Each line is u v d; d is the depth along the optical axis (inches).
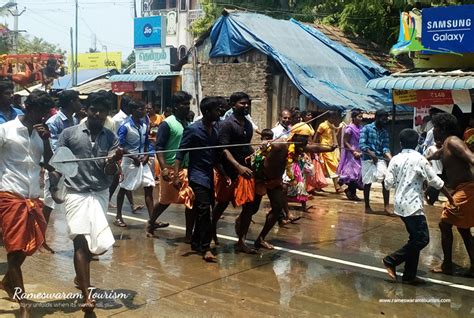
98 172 187.2
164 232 308.8
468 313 196.9
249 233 310.2
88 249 183.2
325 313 193.2
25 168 179.9
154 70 801.6
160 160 268.8
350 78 612.4
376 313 194.5
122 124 304.8
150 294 206.8
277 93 572.1
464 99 457.7
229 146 243.3
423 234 223.1
